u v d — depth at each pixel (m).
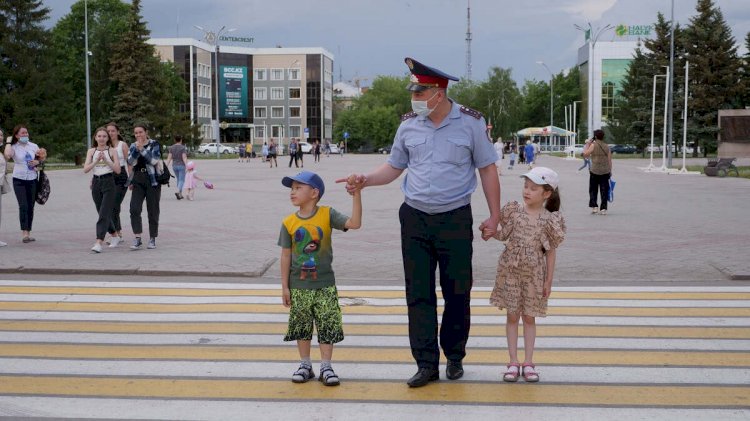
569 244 12.26
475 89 128.25
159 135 66.38
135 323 7.16
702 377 5.56
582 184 29.48
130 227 14.60
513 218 5.39
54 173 38.56
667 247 11.89
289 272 5.38
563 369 5.75
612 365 5.86
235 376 5.58
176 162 21.58
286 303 5.37
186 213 17.48
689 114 62.75
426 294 5.28
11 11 49.03
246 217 16.59
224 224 15.20
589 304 7.98
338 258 10.96
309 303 5.29
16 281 9.27
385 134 124.56
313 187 5.20
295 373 5.43
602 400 5.06
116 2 80.69
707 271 9.86
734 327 7.03
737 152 40.91
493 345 6.41
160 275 9.75
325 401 5.04
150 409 4.91
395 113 126.00
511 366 5.45
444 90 5.20
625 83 81.69
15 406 4.96
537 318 7.36
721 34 60.75
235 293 8.55
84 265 10.07
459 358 5.45
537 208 5.39
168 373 5.66
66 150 49.66
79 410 4.89
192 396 5.15
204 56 118.19
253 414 4.80
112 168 11.29
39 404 5.00
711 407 4.94
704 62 60.44
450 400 5.05
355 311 7.66
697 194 23.52
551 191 5.36
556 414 4.79
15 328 6.97
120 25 77.12
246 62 124.12
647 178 33.84
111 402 5.04
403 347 6.36
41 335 6.72
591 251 11.52
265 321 7.24
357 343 6.48
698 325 7.10
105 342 6.50
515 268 5.37
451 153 5.19
